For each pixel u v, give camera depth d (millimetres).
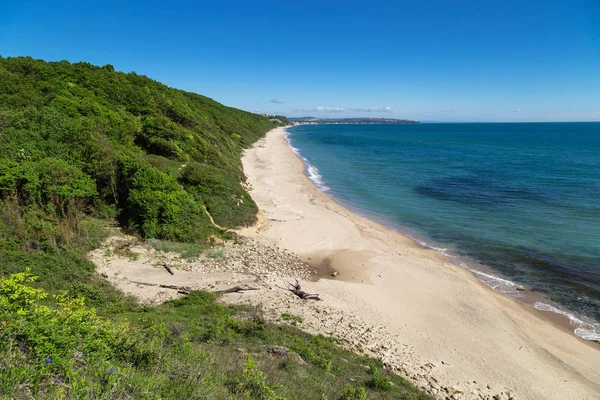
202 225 22609
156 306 13984
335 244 24547
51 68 37312
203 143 37750
